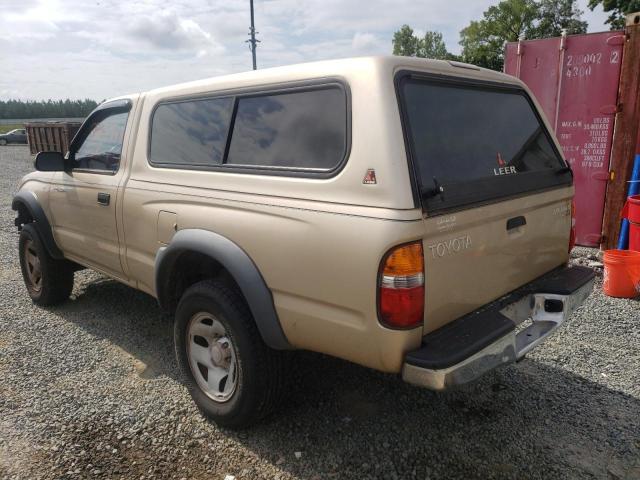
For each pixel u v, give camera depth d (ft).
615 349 12.74
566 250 10.89
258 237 8.49
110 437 9.57
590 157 20.67
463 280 7.93
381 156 7.15
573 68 20.48
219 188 9.41
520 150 9.76
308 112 8.29
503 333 7.79
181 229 10.00
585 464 8.66
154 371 12.05
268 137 8.89
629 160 19.70
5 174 59.62
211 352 9.78
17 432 9.72
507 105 9.93
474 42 159.74
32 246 15.74
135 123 11.89
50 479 8.48
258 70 9.41
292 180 8.23
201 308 9.59
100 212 12.52
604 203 20.67
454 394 10.85
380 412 10.25
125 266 12.21
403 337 7.10
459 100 8.71
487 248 8.35
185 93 10.71
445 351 7.16
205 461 8.91
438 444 9.24
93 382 11.55
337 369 11.89
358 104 7.52
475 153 8.59
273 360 9.09
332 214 7.52
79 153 13.83
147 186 11.03
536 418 9.97
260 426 9.84
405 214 6.92
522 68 21.97
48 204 14.65
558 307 9.53
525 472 8.49
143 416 10.23
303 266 7.91
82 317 15.31
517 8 150.20
